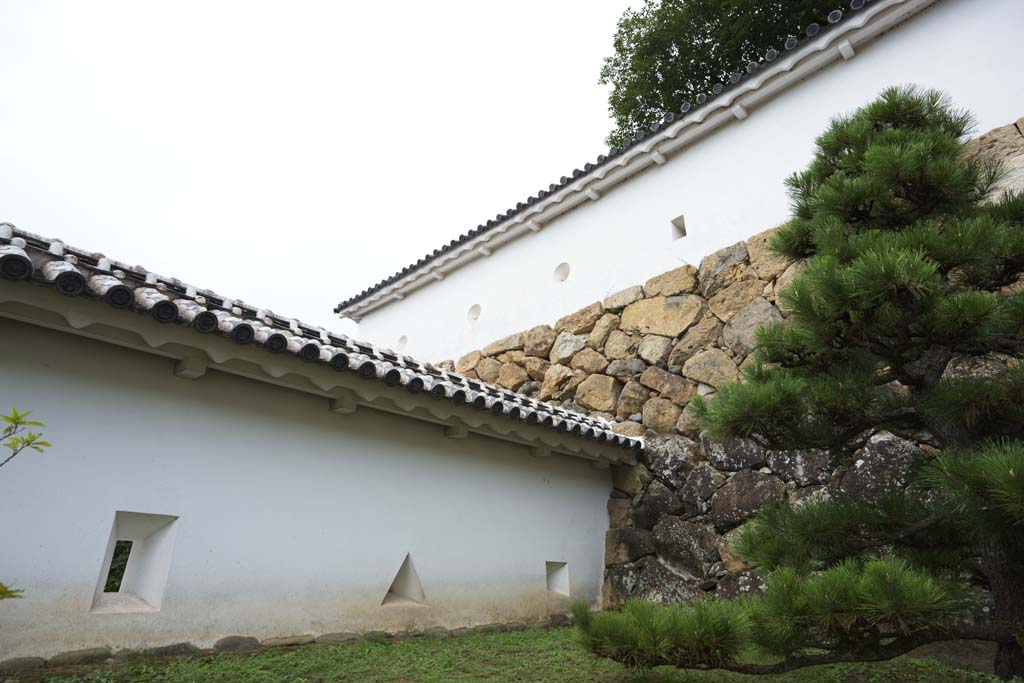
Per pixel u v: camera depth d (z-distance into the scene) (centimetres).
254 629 384
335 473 447
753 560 312
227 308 400
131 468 356
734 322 591
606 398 673
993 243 279
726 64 1134
